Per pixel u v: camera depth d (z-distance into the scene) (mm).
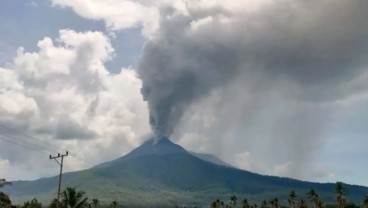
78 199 105562
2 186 113375
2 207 118688
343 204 195750
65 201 104312
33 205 163875
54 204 112250
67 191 105000
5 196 120562
